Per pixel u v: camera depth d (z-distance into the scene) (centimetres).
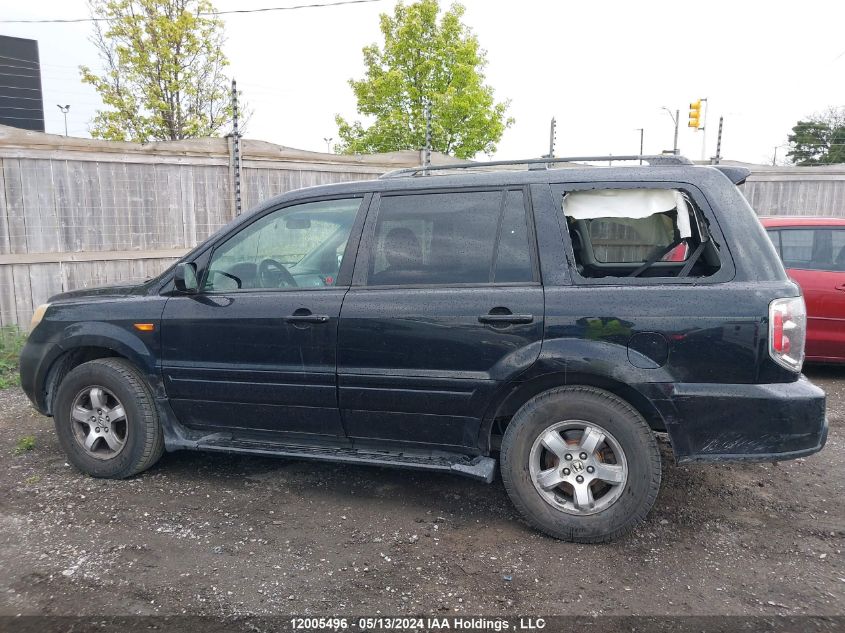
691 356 321
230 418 407
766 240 334
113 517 376
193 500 400
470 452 364
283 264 401
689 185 342
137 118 1608
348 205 391
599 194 355
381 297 366
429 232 371
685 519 373
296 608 288
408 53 1875
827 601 293
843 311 652
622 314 329
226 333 393
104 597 295
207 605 290
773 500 400
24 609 286
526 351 339
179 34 1553
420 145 1859
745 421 320
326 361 373
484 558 330
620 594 298
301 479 434
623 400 336
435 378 354
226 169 911
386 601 293
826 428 328
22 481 430
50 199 796
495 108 2000
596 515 339
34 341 445
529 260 351
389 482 429
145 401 419
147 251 868
